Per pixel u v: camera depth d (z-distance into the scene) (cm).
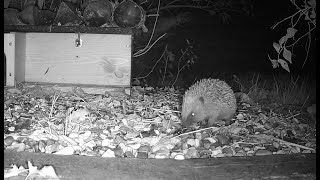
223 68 384
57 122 126
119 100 162
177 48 348
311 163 98
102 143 110
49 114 133
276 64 112
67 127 121
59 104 149
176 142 116
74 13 168
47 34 168
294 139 126
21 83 166
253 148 115
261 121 148
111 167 90
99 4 162
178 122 146
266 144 118
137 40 282
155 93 208
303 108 179
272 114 163
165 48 295
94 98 160
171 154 106
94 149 106
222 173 90
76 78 169
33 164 89
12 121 124
